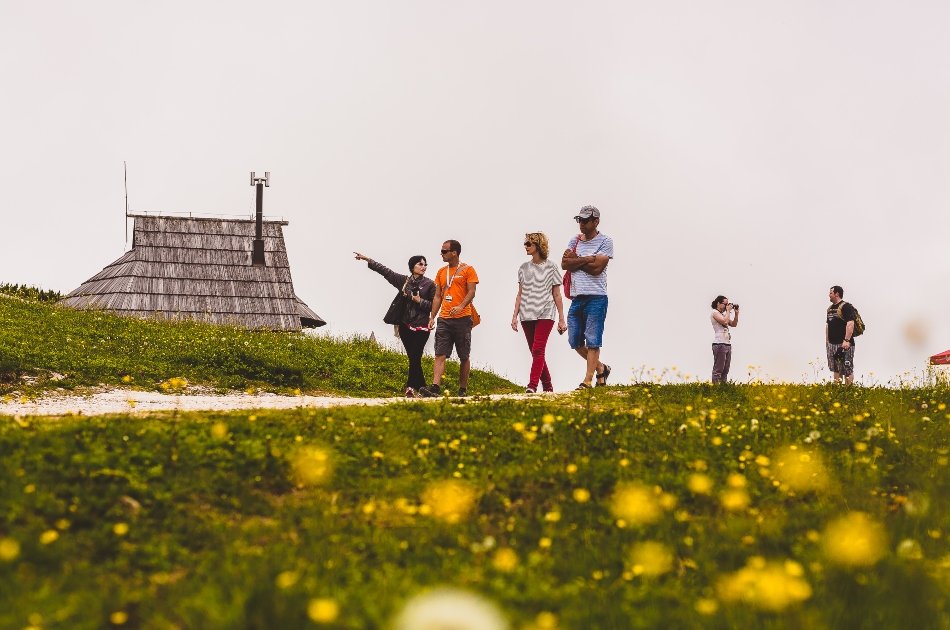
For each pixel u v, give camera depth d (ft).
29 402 44.91
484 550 18.75
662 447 26.68
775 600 14.67
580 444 26.58
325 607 13.62
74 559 17.71
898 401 38.24
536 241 45.11
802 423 31.40
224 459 23.25
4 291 104.17
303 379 62.28
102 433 24.22
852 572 16.99
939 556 17.95
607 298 42.14
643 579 17.39
